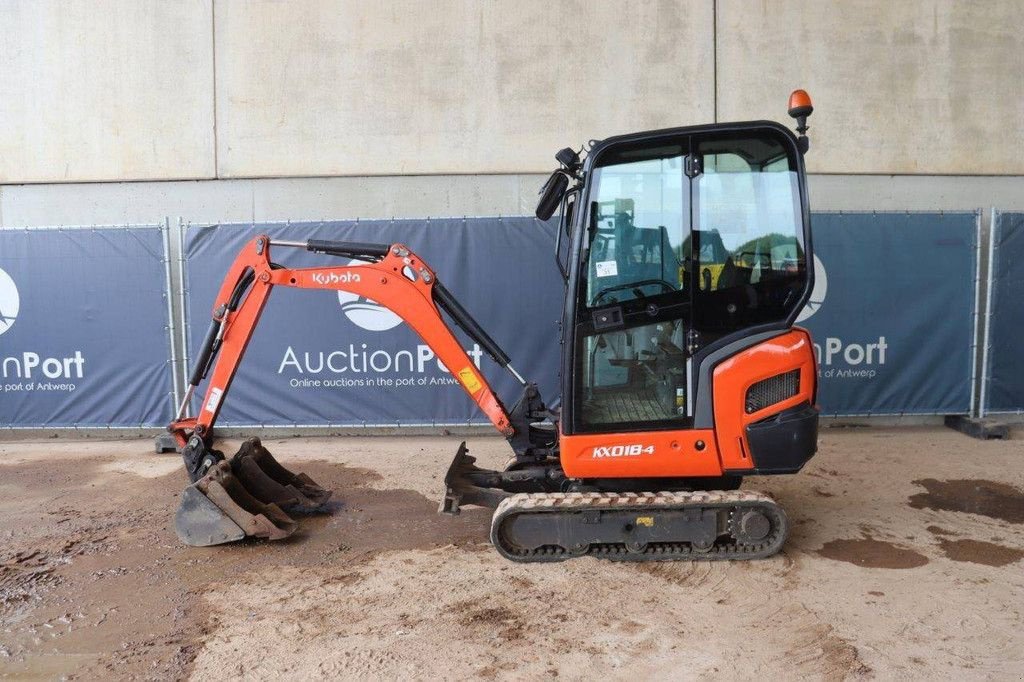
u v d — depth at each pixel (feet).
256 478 15.46
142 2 22.75
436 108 22.76
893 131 22.84
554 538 12.63
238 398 21.65
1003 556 12.76
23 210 23.49
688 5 22.49
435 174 22.90
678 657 9.61
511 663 9.52
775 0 22.48
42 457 20.44
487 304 21.26
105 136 23.13
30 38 22.98
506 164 22.81
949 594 11.32
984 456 19.04
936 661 9.42
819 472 17.88
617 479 13.23
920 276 21.17
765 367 12.09
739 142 12.13
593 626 10.48
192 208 23.25
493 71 22.66
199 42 22.82
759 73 22.66
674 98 22.68
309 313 21.31
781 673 9.21
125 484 17.89
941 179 23.06
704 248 12.20
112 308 21.59
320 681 9.20
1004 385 21.43
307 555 13.33
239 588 12.00
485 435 22.53
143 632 10.61
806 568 12.29
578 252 12.34
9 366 21.79
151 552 13.57
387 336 21.27
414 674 9.30
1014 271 21.15
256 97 22.88
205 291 21.49
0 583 12.32
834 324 21.22
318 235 21.36
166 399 21.83
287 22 22.67
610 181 12.26
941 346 21.34
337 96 22.81
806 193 12.08
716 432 12.25
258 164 23.00
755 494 12.49
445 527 14.67
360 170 22.91
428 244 21.24
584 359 12.48
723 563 12.48
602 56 22.61
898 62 22.67
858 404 21.45
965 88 22.81
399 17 22.61
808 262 12.09
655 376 12.40
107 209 23.32
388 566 12.76
